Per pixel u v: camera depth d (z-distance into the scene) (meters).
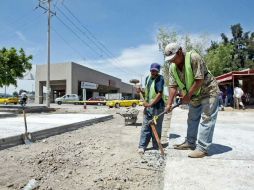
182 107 24.34
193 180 3.62
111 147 6.93
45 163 5.46
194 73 4.44
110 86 68.31
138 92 6.12
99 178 4.40
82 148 6.89
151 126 5.30
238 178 3.67
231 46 50.91
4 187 4.29
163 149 5.56
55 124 10.09
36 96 53.12
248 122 11.73
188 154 4.87
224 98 24.48
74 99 45.16
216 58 48.47
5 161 5.60
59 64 50.66
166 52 4.55
